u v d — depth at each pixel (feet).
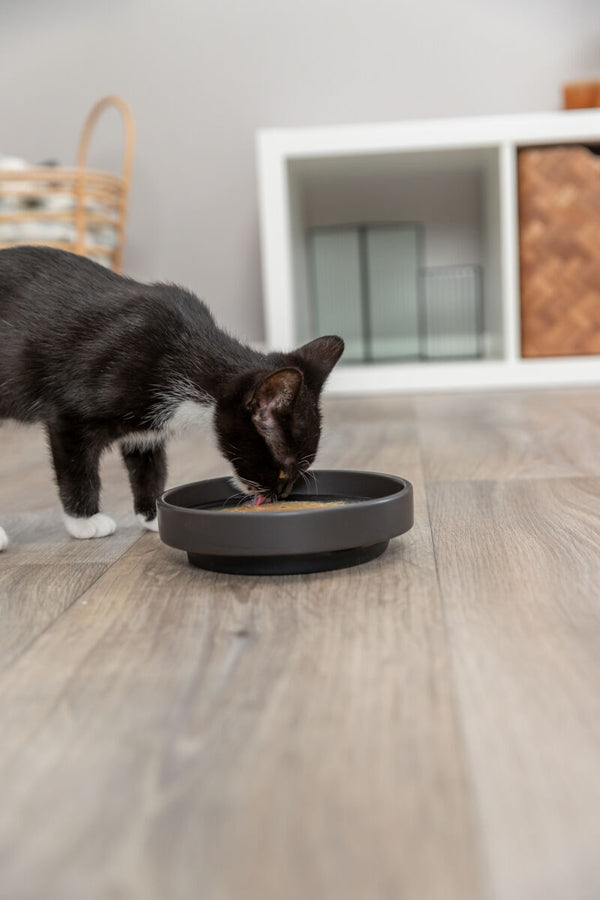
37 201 9.26
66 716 2.31
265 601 3.19
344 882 1.57
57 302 4.28
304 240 12.19
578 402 8.77
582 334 10.21
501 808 1.79
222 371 4.20
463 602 3.09
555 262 10.12
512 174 9.96
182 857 1.66
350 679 2.46
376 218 12.34
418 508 4.65
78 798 1.89
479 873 1.59
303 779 1.93
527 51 11.64
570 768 1.94
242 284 12.21
